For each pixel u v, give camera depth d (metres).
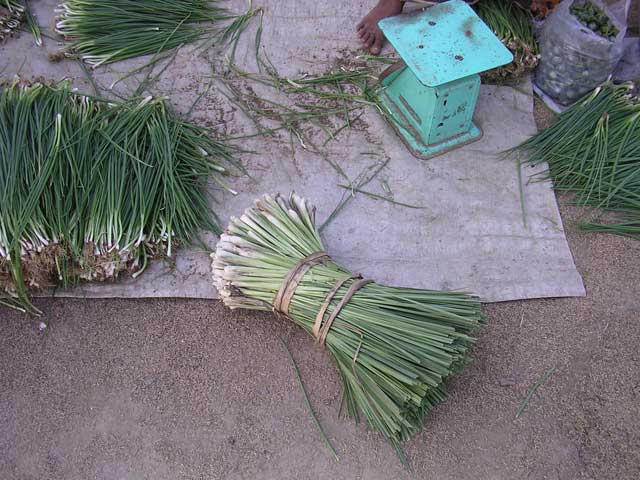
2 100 2.37
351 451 1.96
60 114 2.27
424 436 1.99
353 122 2.68
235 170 2.52
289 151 2.59
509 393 2.07
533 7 2.86
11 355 2.14
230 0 3.05
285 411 2.03
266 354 2.14
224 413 2.03
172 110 2.62
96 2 2.84
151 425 2.01
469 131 2.63
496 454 1.96
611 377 2.09
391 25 2.42
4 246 2.09
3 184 2.19
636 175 2.42
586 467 1.93
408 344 1.84
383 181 2.52
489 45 2.36
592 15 2.59
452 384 2.08
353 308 1.91
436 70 2.26
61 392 2.07
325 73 2.81
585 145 2.52
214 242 2.34
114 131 2.36
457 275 2.29
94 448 1.97
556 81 2.69
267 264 2.03
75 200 2.23
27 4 2.98
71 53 2.80
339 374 2.10
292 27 2.96
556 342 2.17
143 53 2.84
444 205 2.46
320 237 2.37
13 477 1.92
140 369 2.12
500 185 2.51
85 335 2.18
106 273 2.20
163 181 2.30
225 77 2.79
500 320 2.22
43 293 2.24
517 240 2.38
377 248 2.35
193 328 2.20
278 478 1.91
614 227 2.38
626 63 2.76
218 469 1.93
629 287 2.28
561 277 2.29
